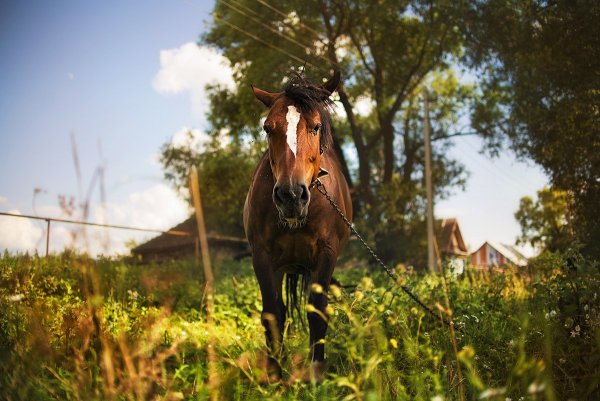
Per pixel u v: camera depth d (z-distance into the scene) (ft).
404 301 19.01
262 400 10.37
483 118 84.99
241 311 27.12
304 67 17.04
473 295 22.56
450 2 70.49
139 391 10.36
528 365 9.14
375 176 111.04
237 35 88.17
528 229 78.33
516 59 57.67
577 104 48.75
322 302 16.30
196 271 40.68
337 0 84.89
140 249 100.22
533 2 56.29
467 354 8.13
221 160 96.43
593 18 47.80
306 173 15.23
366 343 13.33
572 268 16.16
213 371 11.31
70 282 25.44
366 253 83.76
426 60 93.35
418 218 88.43
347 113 91.35
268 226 17.07
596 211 44.96
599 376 11.53
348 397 8.91
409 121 106.42
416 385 10.46
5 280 21.99
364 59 92.94
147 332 14.62
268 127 15.52
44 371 11.94
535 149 52.13
